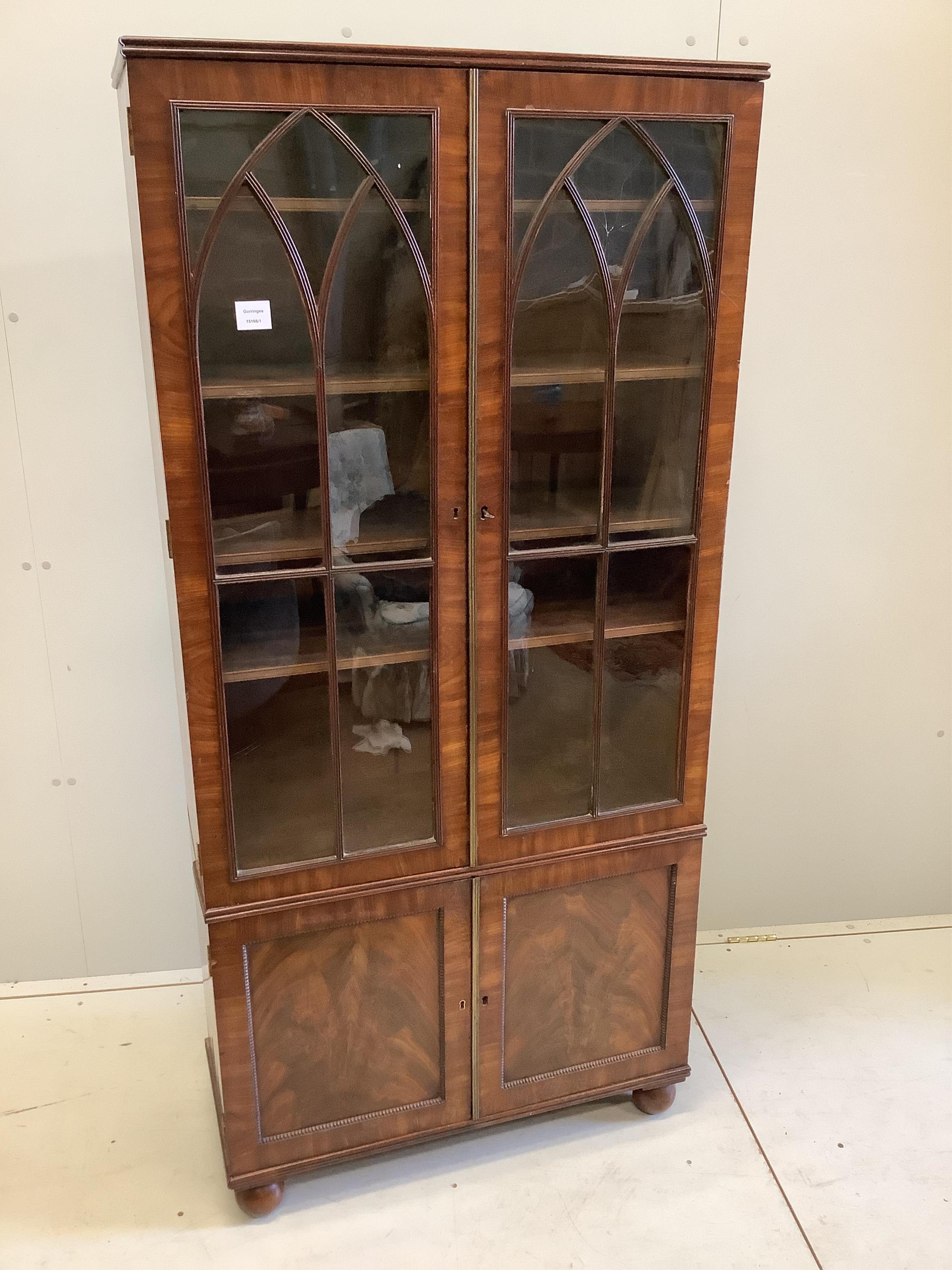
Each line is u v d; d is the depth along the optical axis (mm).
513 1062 1659
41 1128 1731
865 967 2158
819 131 1780
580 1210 1580
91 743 1910
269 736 1371
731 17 1707
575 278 1306
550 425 1353
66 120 1572
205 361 1206
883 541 2055
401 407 1289
